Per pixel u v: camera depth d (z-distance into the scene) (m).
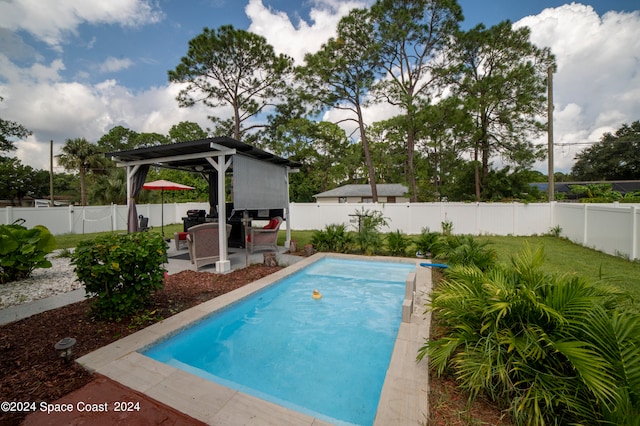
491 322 2.23
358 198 25.80
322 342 3.52
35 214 10.94
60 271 5.88
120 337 2.97
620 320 1.81
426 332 3.12
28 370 2.38
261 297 4.78
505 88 13.06
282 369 2.94
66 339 2.53
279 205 8.39
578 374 1.80
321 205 13.48
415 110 11.25
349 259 7.43
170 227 15.02
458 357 2.29
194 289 4.68
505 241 9.32
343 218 13.13
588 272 5.33
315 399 2.46
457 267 3.47
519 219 10.86
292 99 15.77
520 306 2.23
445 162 15.11
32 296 4.30
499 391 2.02
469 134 12.78
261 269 6.08
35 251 5.21
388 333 3.75
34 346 2.78
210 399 2.06
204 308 3.80
